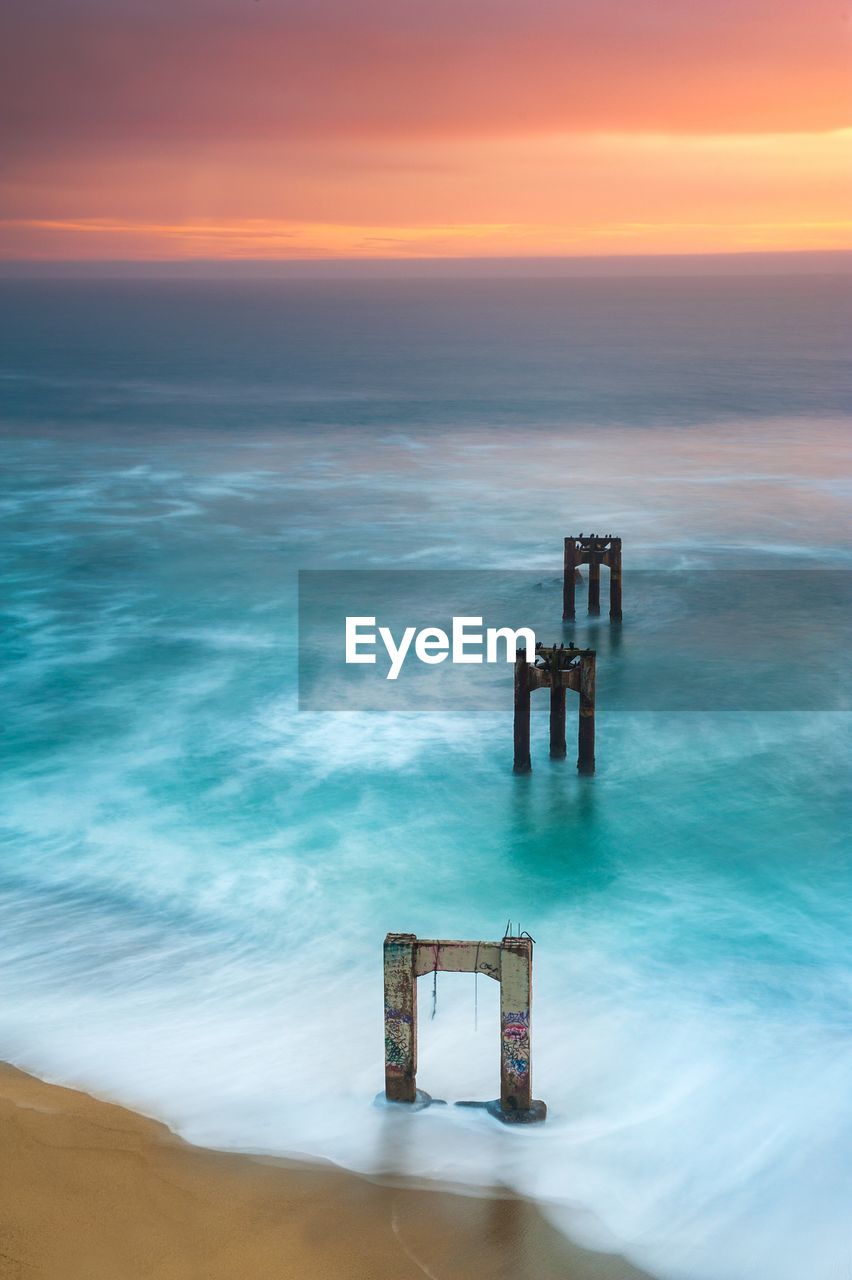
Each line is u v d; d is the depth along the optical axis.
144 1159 11.62
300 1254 10.39
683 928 18.09
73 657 33.59
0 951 17.12
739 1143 12.49
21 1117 12.20
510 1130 12.49
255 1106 12.88
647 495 57.66
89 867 20.25
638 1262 10.66
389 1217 10.99
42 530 51.16
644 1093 13.45
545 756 25.56
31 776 24.66
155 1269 10.01
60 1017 15.07
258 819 22.38
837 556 45.34
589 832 21.75
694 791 23.66
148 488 61.09
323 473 65.25
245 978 16.31
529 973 12.30
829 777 24.39
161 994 15.80
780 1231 11.16
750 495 57.19
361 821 22.28
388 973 12.58
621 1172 11.90
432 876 19.95
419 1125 12.53
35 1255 10.02
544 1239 10.85
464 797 23.38
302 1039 14.50
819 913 18.61
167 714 28.62
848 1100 13.37
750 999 15.84
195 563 45.25
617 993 16.02
